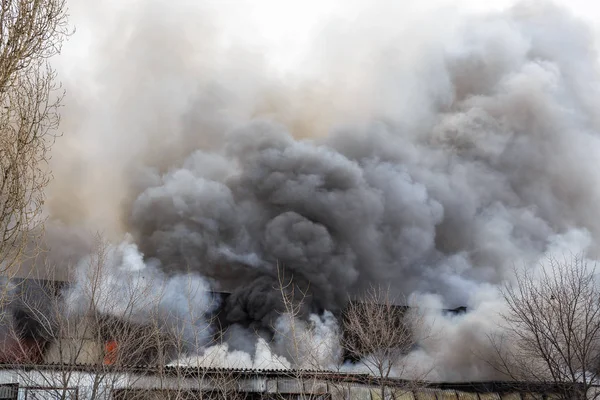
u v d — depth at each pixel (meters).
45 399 15.84
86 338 15.95
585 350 16.03
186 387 17.44
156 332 16.58
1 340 16.95
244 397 18.66
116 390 16.11
